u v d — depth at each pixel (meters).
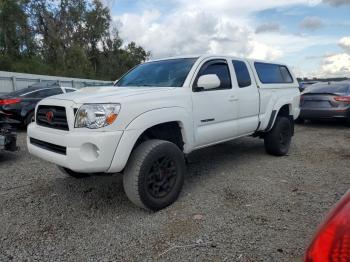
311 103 11.18
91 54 53.38
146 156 3.84
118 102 3.71
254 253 3.09
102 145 3.57
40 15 45.91
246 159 6.57
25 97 10.53
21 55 41.00
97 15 50.91
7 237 3.49
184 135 4.43
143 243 3.32
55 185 5.07
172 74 4.91
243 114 5.60
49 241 3.40
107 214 4.01
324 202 4.28
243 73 5.80
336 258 1.28
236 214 3.95
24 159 6.79
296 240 3.31
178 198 4.46
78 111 3.72
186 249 3.19
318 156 6.86
